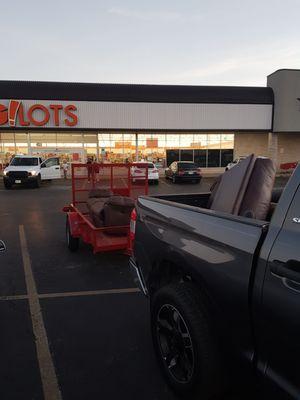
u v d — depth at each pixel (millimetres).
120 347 3570
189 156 35938
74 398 2850
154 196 4164
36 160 23172
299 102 32500
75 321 4129
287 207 2070
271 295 1983
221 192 3381
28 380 3076
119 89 31203
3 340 3717
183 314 2654
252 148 36375
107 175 8031
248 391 2619
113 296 4859
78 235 6816
